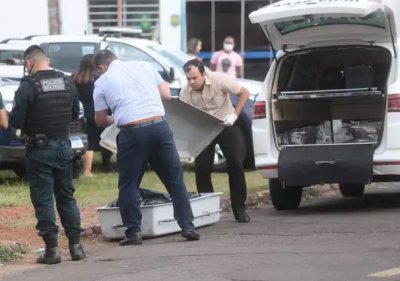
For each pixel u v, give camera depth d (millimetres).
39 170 25000
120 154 27422
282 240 27203
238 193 31219
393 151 31562
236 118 30359
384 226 29016
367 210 33688
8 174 45594
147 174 43812
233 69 58344
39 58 25125
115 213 28547
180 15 69938
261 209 35625
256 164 33531
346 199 38312
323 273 22094
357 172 31422
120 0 69375
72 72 46531
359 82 34469
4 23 67250
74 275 23203
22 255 26547
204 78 30344
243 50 71000
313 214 33156
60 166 25219
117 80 27312
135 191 27688
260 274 22203
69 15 68562
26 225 30172
